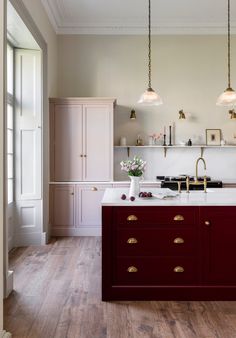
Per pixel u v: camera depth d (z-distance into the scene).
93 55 5.75
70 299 2.92
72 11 5.20
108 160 5.22
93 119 5.20
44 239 4.74
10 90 4.61
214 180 5.63
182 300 2.89
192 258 2.91
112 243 2.90
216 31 5.72
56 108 5.16
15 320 2.54
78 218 5.21
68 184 5.18
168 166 5.77
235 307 2.78
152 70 5.76
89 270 3.66
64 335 2.33
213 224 2.90
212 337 2.31
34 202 4.73
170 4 4.97
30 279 3.39
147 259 2.90
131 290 2.89
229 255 2.90
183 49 5.76
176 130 5.77
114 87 5.75
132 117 5.62
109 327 2.44
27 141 4.70
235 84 5.75
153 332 2.37
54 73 5.52
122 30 5.71
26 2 3.83
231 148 5.76
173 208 2.90
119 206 2.90
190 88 5.76
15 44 4.47
